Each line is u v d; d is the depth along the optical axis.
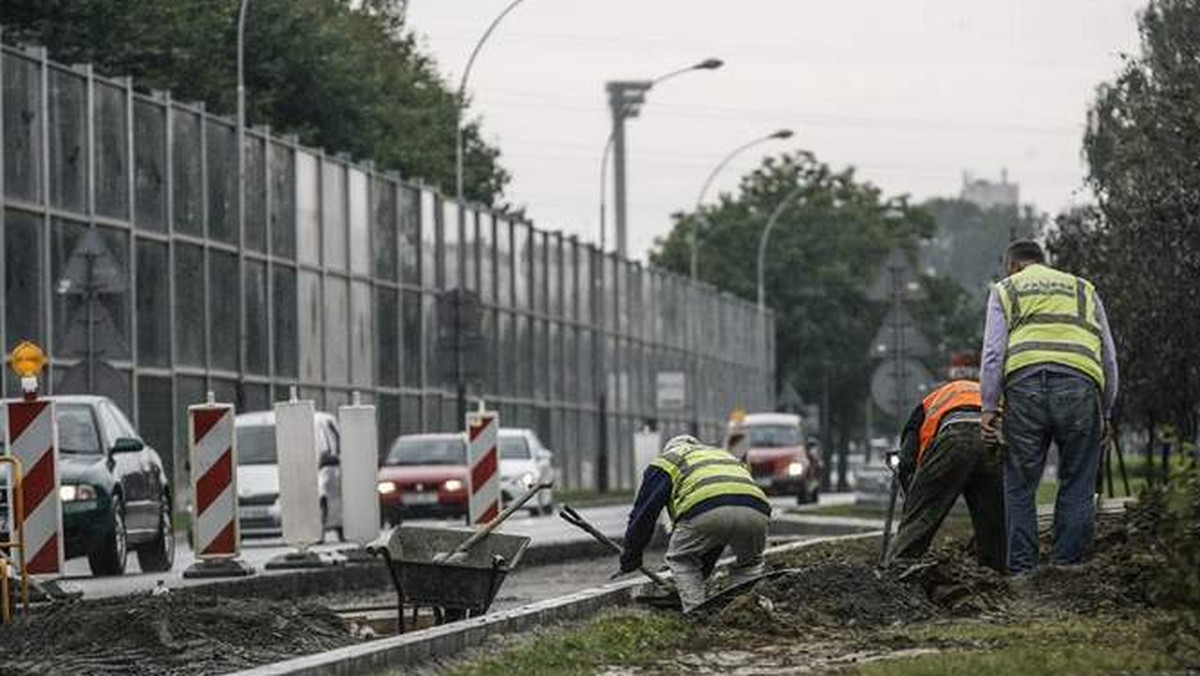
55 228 79.69
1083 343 34.47
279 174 99.81
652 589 34.06
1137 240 53.84
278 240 99.50
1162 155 54.94
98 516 51.53
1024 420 34.38
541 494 100.62
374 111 156.75
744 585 31.94
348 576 50.69
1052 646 25.53
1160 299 52.62
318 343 103.44
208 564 48.78
